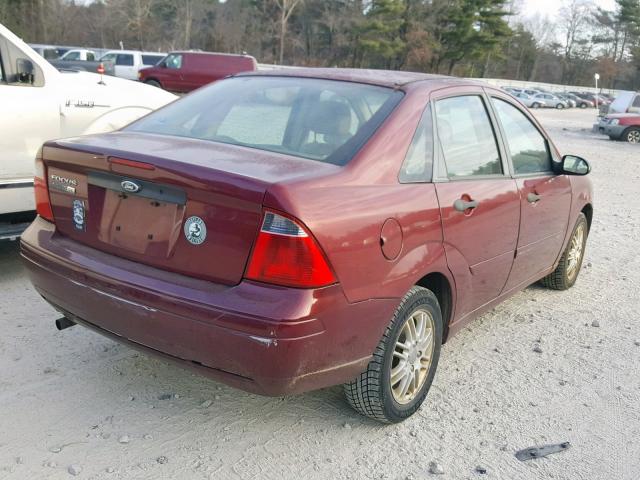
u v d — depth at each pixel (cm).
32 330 425
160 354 297
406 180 328
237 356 269
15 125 518
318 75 390
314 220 268
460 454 325
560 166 487
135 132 367
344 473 303
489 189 390
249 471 299
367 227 290
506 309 535
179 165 281
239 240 271
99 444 310
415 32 6981
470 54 7006
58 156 328
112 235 311
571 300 567
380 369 316
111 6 7175
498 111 432
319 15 7531
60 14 6738
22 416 328
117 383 366
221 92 400
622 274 659
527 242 449
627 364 443
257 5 7662
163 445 313
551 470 318
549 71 10288
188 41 7462
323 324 273
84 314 318
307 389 287
